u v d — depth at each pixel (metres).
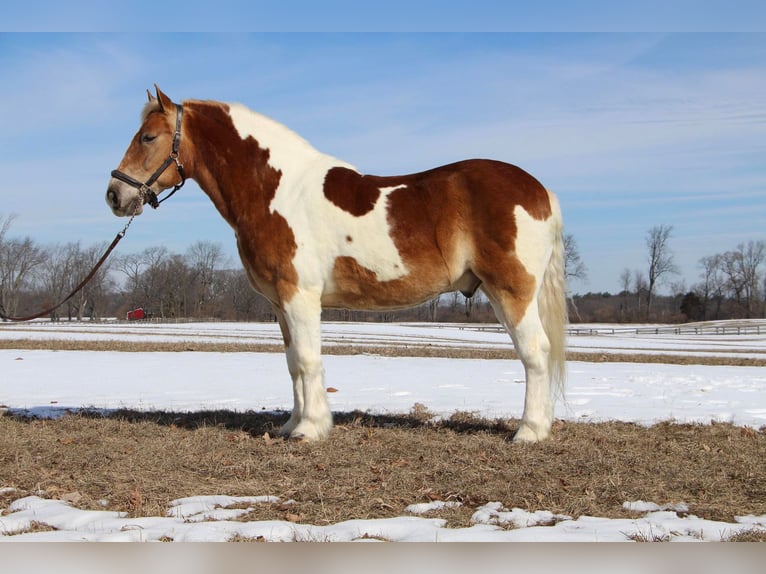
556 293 6.80
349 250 6.52
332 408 9.35
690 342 40.28
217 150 6.93
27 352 21.47
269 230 6.71
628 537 4.18
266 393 11.56
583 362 20.03
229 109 7.07
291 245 6.61
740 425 7.93
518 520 4.54
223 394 11.41
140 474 5.64
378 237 6.46
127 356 20.09
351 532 4.26
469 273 6.68
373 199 6.52
